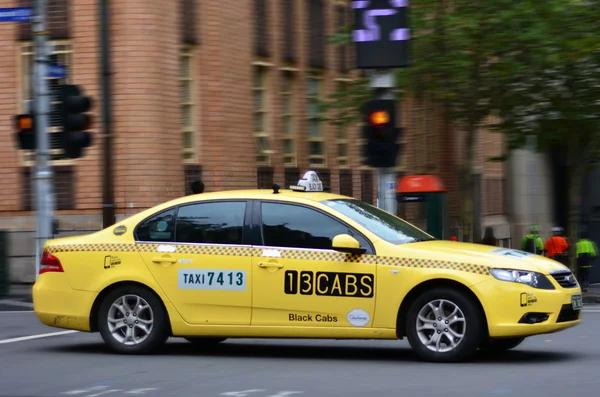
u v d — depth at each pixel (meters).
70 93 19.14
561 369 11.00
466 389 9.65
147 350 12.45
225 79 29.20
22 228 27.42
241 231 12.20
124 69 26.72
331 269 11.77
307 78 33.06
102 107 22.09
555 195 47.59
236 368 11.37
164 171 27.14
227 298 12.10
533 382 10.05
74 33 27.02
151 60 26.80
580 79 29.39
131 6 26.67
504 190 46.59
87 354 12.72
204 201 12.46
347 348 13.36
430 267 11.43
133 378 10.66
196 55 28.50
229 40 29.41
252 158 30.34
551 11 26.72
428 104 33.19
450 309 11.45
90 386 10.16
